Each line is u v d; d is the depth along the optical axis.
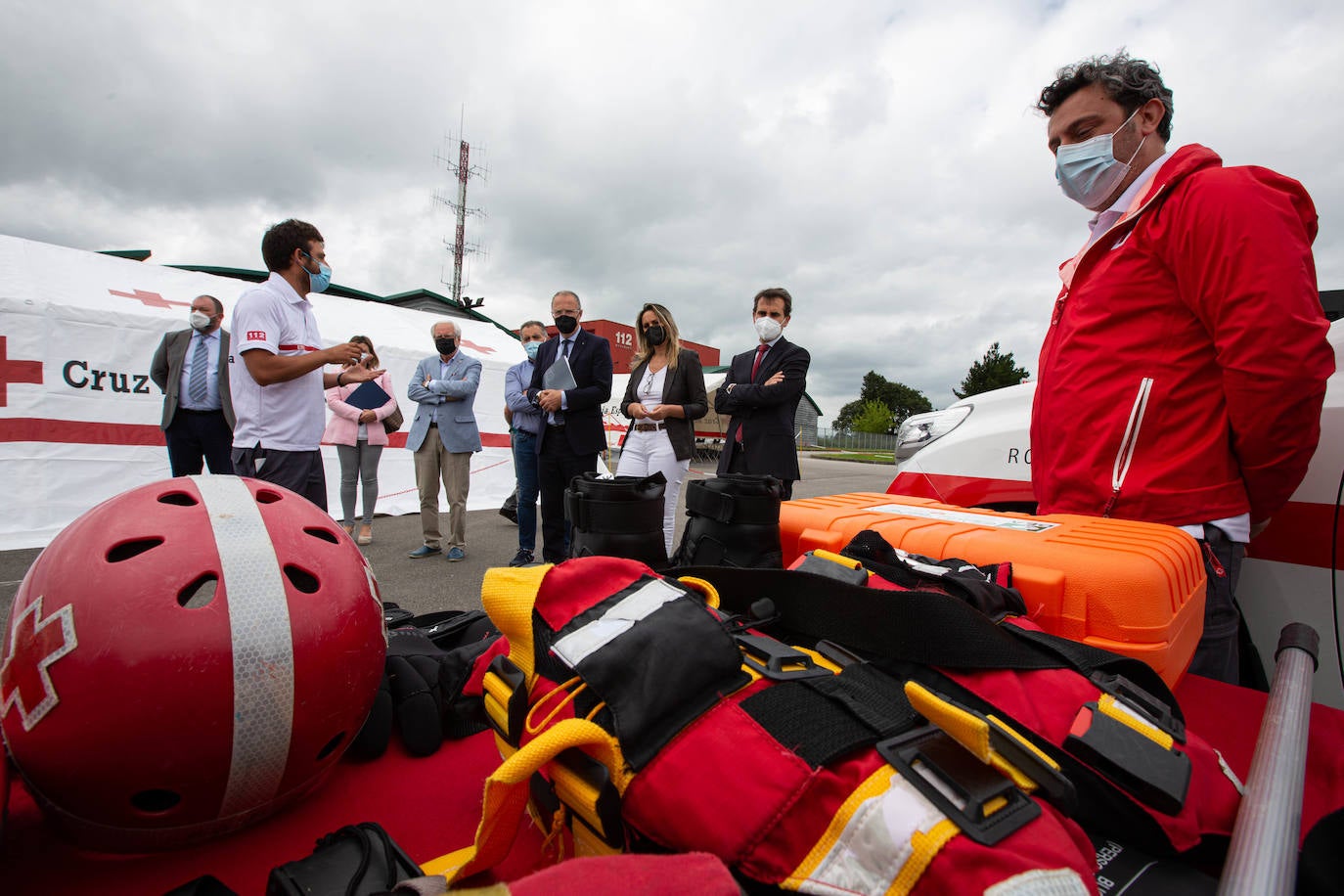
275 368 2.77
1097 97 1.72
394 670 1.39
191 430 4.62
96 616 0.84
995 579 1.27
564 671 0.90
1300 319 1.30
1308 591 1.88
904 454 3.07
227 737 0.87
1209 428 1.52
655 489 1.64
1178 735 0.88
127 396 5.67
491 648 1.31
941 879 0.60
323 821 1.11
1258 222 1.34
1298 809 0.72
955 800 0.65
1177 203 1.49
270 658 0.89
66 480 5.40
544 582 0.95
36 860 0.98
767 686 0.85
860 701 0.80
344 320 7.45
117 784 0.85
